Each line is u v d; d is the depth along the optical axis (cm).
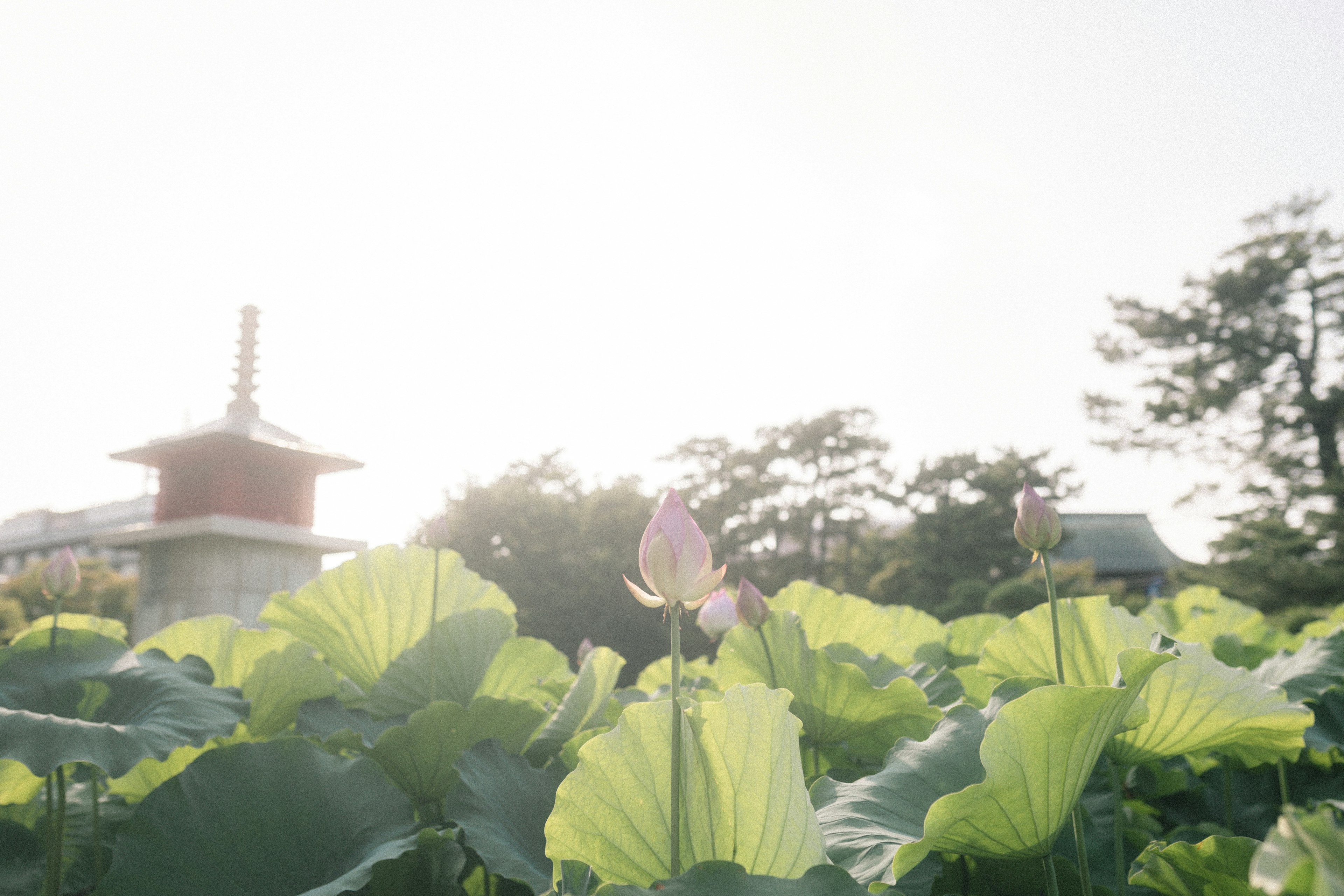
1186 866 162
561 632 2900
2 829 249
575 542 3109
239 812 208
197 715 231
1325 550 2389
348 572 358
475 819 212
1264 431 2975
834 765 280
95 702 238
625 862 153
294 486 1328
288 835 209
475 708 253
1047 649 244
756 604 260
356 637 360
